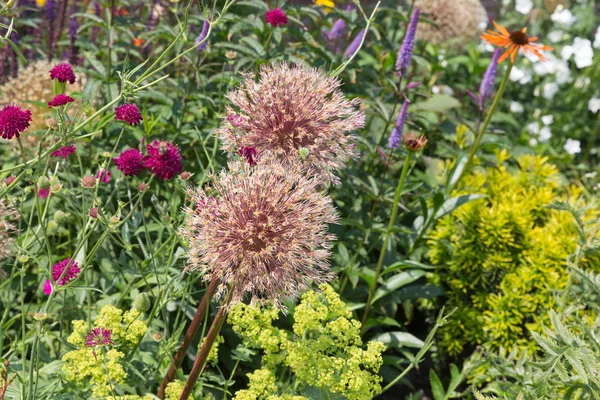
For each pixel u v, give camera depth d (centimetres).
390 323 110
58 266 79
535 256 118
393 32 154
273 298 75
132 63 123
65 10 141
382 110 116
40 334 74
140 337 85
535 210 130
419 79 167
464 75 181
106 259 103
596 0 237
